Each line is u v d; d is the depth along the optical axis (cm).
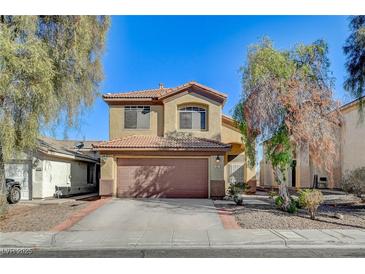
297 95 1389
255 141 1552
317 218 1333
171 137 2173
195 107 2223
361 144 2423
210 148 1977
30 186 2123
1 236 1080
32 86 1242
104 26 1650
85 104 1652
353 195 2161
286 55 1489
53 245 986
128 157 2045
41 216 1415
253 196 2216
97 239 1040
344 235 1059
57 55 1441
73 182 2638
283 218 1333
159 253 905
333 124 1462
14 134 1274
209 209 1573
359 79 1728
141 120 2248
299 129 1375
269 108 1402
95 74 1675
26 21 1304
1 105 1245
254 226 1202
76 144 3300
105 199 1939
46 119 1359
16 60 1185
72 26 1475
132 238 1050
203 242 1002
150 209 1566
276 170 1541
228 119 2383
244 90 1511
